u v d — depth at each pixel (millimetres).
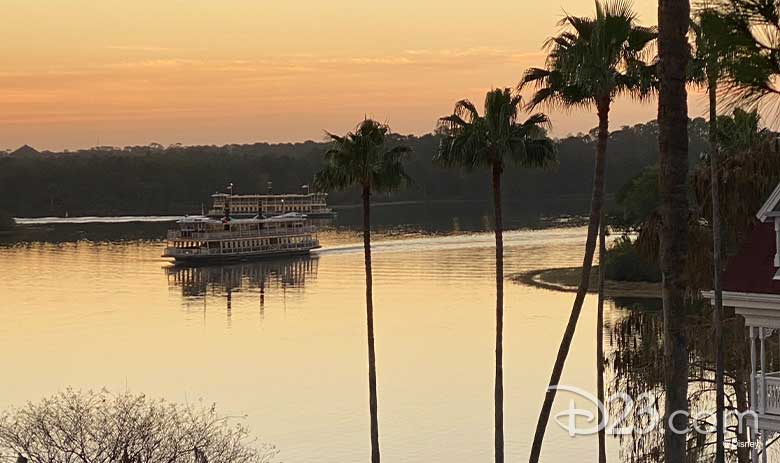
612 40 41656
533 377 79625
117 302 133375
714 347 44188
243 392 78500
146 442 39312
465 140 49344
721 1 17797
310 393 77125
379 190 55062
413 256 185375
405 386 78188
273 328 110750
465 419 67250
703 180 42531
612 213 141750
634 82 42438
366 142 54250
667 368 20969
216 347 99875
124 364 92062
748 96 17734
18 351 99375
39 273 164750
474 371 83062
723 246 41312
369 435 64188
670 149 20531
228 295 140125
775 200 32094
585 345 93188
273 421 68438
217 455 45875
